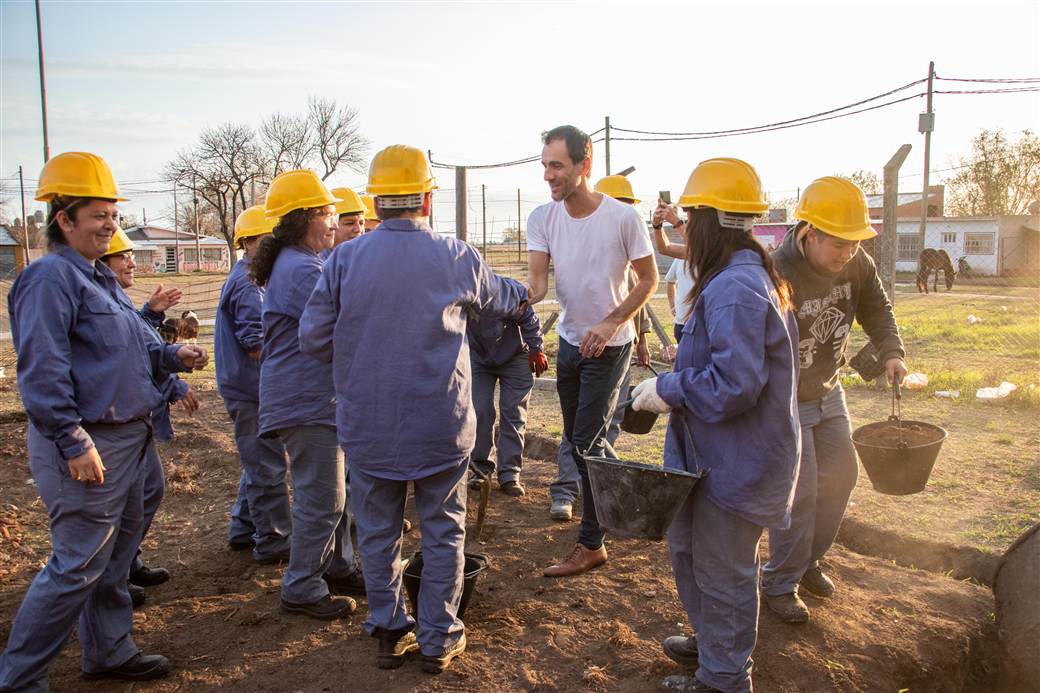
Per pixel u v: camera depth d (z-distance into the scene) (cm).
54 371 306
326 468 404
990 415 818
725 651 329
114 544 348
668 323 1792
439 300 344
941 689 385
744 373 295
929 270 2922
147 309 480
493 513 564
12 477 661
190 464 686
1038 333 1467
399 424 342
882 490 400
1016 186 5256
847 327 397
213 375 1201
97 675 359
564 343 476
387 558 362
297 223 405
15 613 425
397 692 348
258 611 423
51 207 325
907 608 422
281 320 394
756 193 316
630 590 439
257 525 484
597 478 329
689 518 337
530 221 491
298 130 5888
